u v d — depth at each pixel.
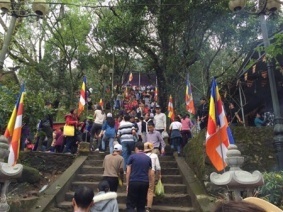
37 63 22.80
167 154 13.03
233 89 14.49
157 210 8.39
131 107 22.91
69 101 23.61
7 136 7.05
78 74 26.14
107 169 8.15
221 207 1.34
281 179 6.79
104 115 13.92
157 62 17.95
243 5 7.87
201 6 14.52
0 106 9.83
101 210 5.43
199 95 20.56
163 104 18.08
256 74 12.62
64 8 23.53
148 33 17.27
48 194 8.60
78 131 13.59
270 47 7.45
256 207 1.31
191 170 10.26
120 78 27.20
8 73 12.99
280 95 13.30
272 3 7.88
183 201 8.83
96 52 26.73
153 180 8.05
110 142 11.86
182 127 13.80
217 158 5.87
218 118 6.09
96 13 23.61
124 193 9.48
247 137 9.11
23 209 7.66
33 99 11.31
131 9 15.59
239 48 16.02
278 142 8.02
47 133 12.74
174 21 15.45
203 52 16.86
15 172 5.47
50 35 24.36
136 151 7.95
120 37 16.28
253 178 4.78
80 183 9.78
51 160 11.03
